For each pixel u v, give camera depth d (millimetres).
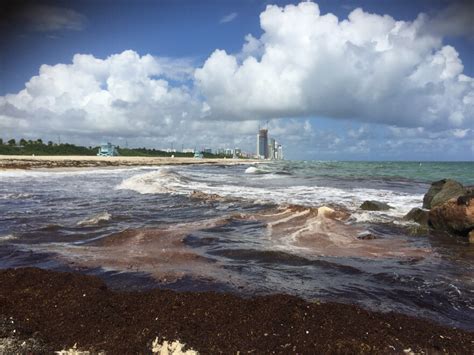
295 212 11859
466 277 6047
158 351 3697
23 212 12281
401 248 7992
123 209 13039
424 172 44500
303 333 3941
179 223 10367
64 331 4035
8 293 4797
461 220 9148
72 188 20938
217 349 3688
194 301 4539
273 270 6273
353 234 9234
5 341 3830
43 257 6719
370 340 3828
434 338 3902
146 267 6211
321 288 5441
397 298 5125
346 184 26000
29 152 92812
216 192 18984
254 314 4281
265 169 55156
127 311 4383
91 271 5969
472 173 41281
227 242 8172
